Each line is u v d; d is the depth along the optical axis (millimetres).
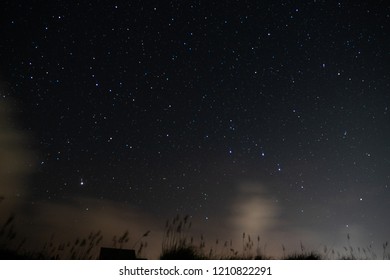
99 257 3348
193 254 3627
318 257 4121
